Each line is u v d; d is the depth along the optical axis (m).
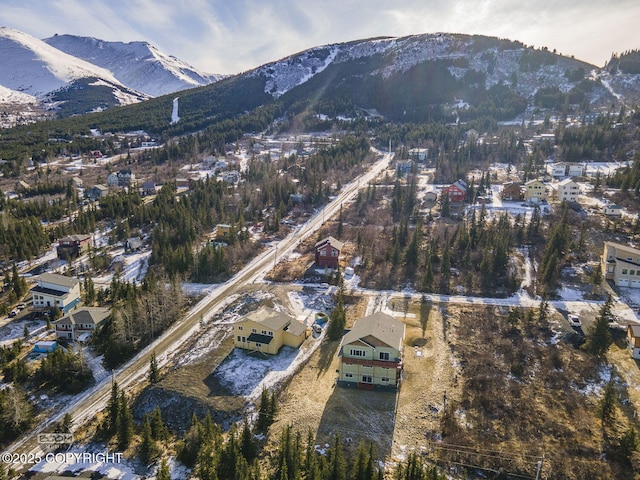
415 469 39.41
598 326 58.12
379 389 53.84
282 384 55.91
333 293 79.94
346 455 43.94
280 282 85.38
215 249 91.62
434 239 92.25
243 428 45.72
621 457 42.03
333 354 62.00
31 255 103.00
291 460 40.78
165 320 71.88
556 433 45.84
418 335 64.75
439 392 52.66
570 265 82.62
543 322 66.62
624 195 113.12
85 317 70.69
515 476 41.47
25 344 68.56
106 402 55.38
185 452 45.28
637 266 75.31
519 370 55.59
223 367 59.62
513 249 90.44
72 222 121.69
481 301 74.62
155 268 93.62
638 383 53.00
